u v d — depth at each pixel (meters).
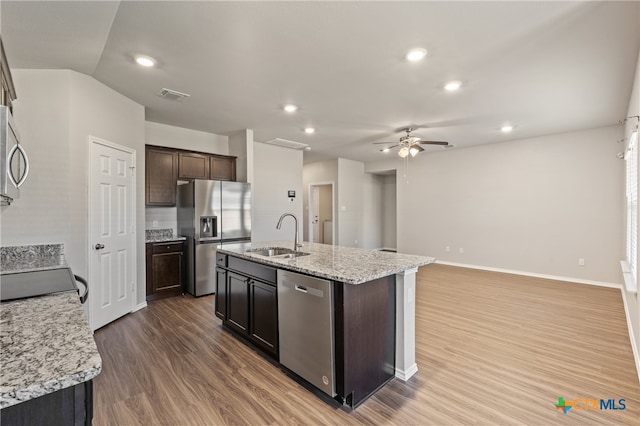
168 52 2.55
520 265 5.68
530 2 1.94
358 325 1.98
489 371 2.33
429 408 1.91
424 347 2.73
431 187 6.98
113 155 3.31
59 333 0.97
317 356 2.03
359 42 2.40
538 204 5.47
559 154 5.25
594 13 2.04
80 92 2.90
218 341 2.86
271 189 6.14
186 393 2.05
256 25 2.18
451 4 1.96
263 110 4.02
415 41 2.39
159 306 3.88
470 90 3.35
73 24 2.07
